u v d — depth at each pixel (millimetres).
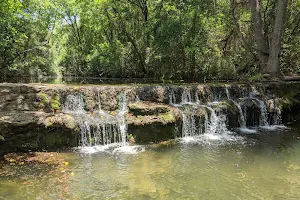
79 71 25047
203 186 5465
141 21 18359
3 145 6883
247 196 5094
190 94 10586
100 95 9047
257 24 15047
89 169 6160
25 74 20469
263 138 8883
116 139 8062
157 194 5109
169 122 8445
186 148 7750
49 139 7352
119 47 18781
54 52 27062
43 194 4980
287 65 18625
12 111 7387
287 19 17234
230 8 16531
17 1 14508
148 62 16656
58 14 25812
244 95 11711
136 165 6457
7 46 14117
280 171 6254
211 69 15570
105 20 20625
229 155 7238
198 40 14250
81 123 7703
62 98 8508
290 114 11672
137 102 9398
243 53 17844
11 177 5637
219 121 9594
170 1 14641
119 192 5148
